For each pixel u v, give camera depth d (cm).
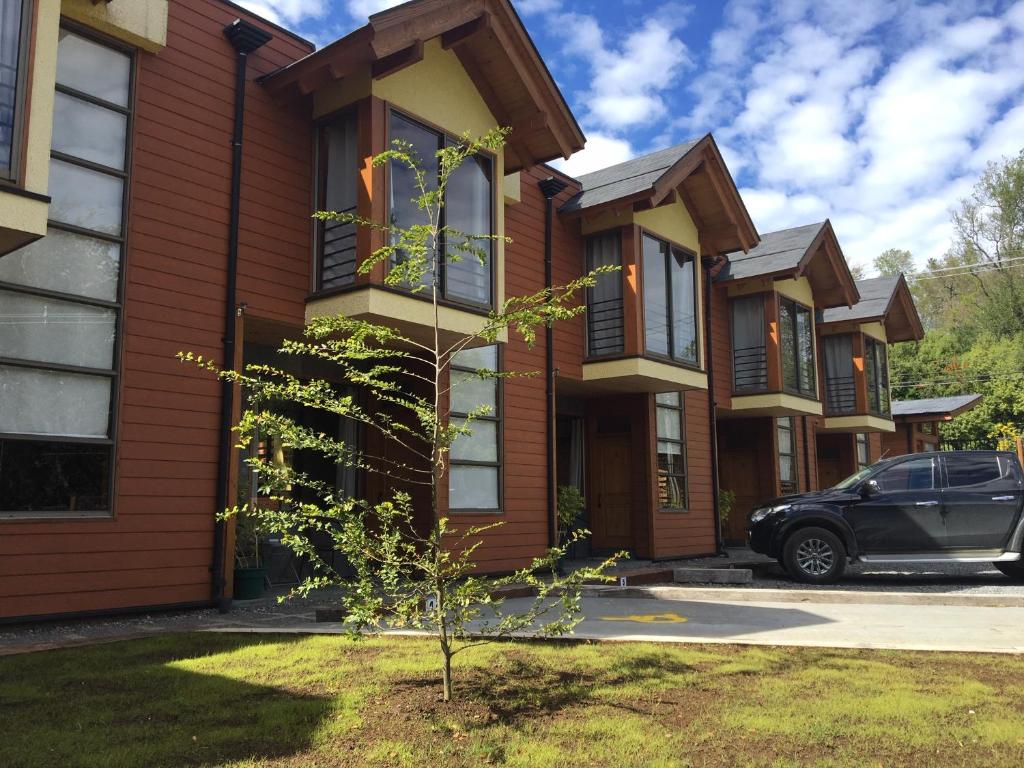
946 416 2480
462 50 994
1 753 325
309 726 368
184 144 797
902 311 2261
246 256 838
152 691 426
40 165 573
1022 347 3897
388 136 884
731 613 766
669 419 1472
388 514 431
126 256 737
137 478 727
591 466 1454
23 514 654
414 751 337
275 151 882
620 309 1289
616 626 677
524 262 1213
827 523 1062
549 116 1046
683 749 340
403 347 989
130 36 749
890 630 652
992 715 386
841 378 2114
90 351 711
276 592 885
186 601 752
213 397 794
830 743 347
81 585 679
